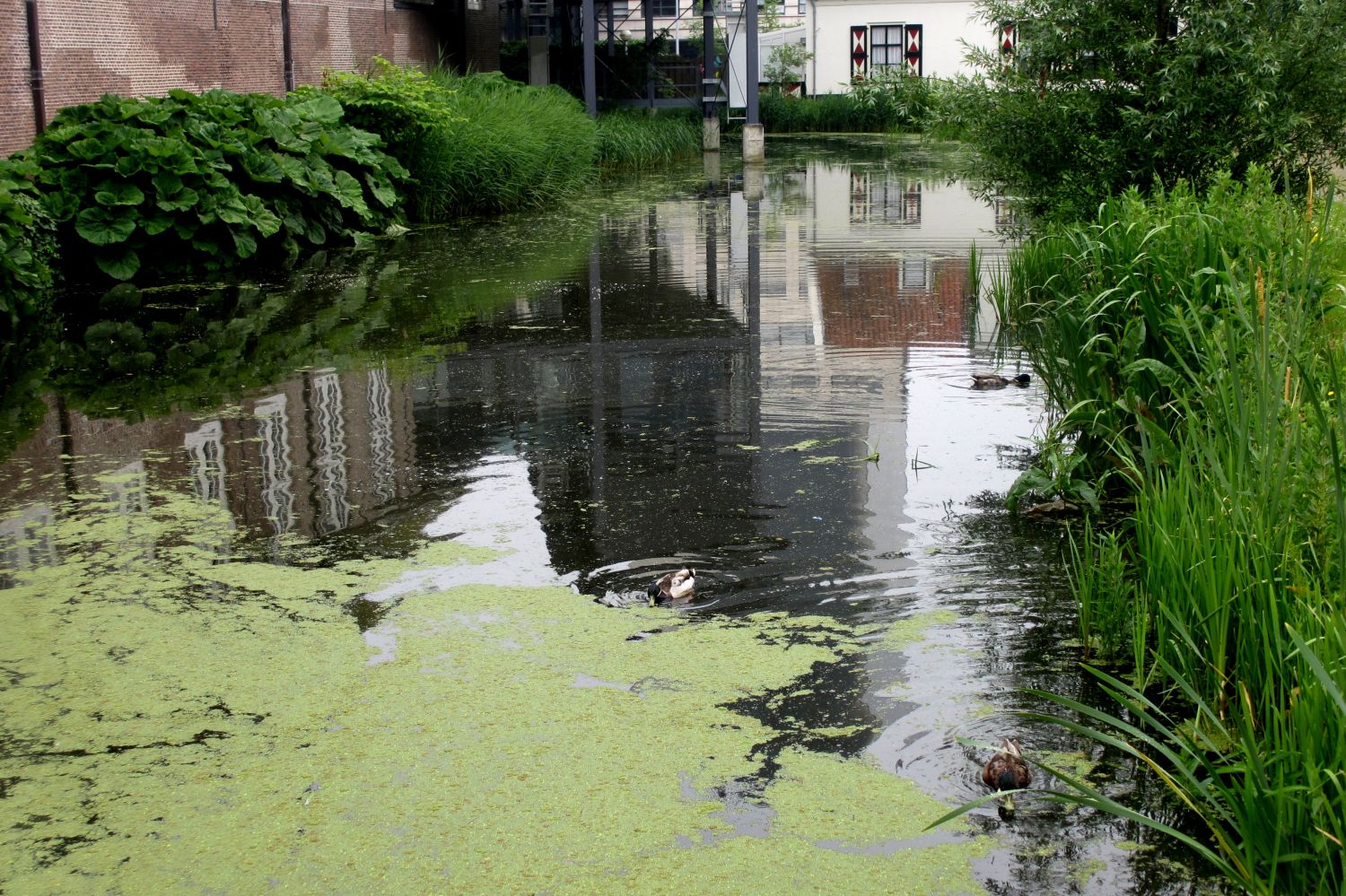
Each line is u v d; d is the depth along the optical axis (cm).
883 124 3322
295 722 379
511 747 362
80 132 1196
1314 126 970
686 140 2652
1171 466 467
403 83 1670
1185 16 977
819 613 443
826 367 798
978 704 380
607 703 385
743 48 3086
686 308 1010
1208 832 317
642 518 539
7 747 368
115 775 353
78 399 758
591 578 479
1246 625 355
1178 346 545
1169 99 945
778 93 3416
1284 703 341
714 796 336
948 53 3434
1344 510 324
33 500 580
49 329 965
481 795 339
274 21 1762
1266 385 375
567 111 2069
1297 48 942
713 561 492
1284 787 277
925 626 431
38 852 319
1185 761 344
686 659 411
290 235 1344
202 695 396
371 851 316
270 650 425
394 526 538
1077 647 415
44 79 1269
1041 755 352
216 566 499
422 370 812
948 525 524
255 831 325
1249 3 967
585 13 2438
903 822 323
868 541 507
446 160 1647
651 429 672
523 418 698
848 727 368
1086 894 295
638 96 2850
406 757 358
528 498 568
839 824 322
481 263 1282
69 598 470
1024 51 1027
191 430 688
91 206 1166
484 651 421
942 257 1229
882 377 770
